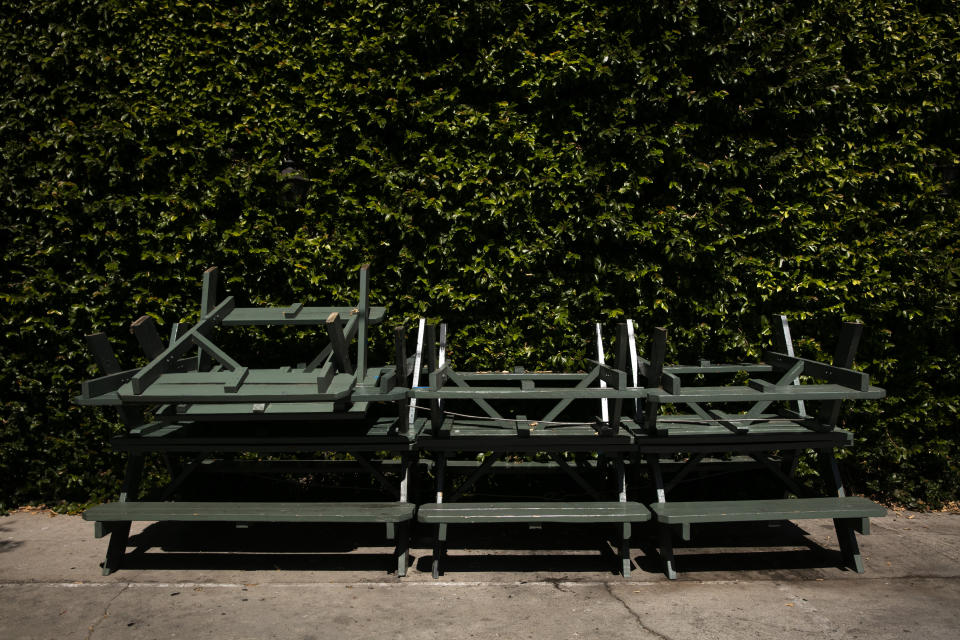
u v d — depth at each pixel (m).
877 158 4.66
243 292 4.56
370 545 4.18
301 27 4.40
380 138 4.46
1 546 4.14
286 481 4.73
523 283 4.53
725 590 3.60
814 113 4.48
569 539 4.27
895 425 4.80
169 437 3.88
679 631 3.18
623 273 4.45
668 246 4.41
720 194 4.47
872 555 4.04
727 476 4.84
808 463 4.72
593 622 3.27
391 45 4.40
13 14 4.41
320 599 3.50
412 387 4.05
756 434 4.01
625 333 4.01
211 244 4.47
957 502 4.89
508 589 3.62
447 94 4.42
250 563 3.93
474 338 4.55
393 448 3.91
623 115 4.37
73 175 4.42
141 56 4.40
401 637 3.13
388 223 4.50
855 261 4.60
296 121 4.45
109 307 4.52
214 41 4.40
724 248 4.53
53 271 4.48
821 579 3.74
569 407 4.71
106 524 3.71
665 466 4.53
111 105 4.37
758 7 4.41
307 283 4.54
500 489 4.78
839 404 3.96
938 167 4.79
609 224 4.39
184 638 3.12
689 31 4.31
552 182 4.39
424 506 3.72
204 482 4.75
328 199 4.50
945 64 4.65
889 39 4.57
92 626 3.23
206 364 4.16
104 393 3.69
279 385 3.54
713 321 4.61
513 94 4.46
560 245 4.46
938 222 4.69
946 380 4.79
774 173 4.50
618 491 3.96
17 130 4.43
